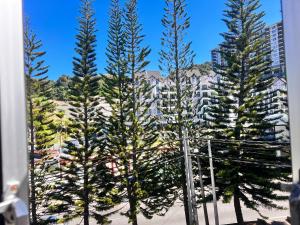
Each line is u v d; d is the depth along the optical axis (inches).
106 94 669.3
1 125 27.7
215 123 622.2
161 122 679.1
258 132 588.4
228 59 605.0
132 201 666.2
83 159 658.2
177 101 675.4
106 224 666.8
